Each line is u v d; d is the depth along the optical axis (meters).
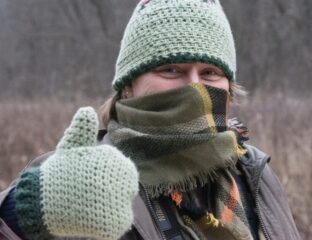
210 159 2.01
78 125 1.58
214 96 2.05
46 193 1.52
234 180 2.19
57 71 20.17
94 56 19.58
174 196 1.98
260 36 17.08
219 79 2.14
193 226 1.99
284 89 15.22
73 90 17.00
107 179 1.52
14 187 1.61
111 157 1.55
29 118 11.60
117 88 2.19
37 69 20.91
